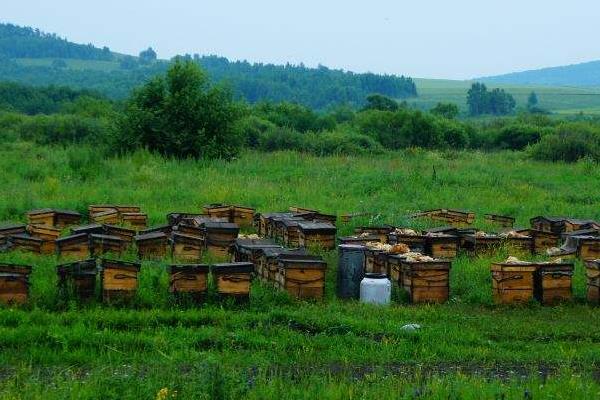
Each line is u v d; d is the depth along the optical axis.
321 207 37.25
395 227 30.08
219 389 13.16
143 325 18.19
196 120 58.94
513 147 96.25
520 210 39.38
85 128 80.44
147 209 35.03
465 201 41.34
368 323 18.75
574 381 14.44
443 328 18.91
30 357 15.54
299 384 14.33
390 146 91.00
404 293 22.45
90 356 15.68
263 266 23.34
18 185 39.88
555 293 22.42
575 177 54.91
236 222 33.25
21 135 80.00
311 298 21.59
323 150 77.50
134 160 51.28
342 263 22.86
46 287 19.94
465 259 26.97
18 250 25.38
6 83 142.50
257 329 18.02
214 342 17.06
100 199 36.47
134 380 13.83
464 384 14.17
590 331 19.38
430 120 92.56
